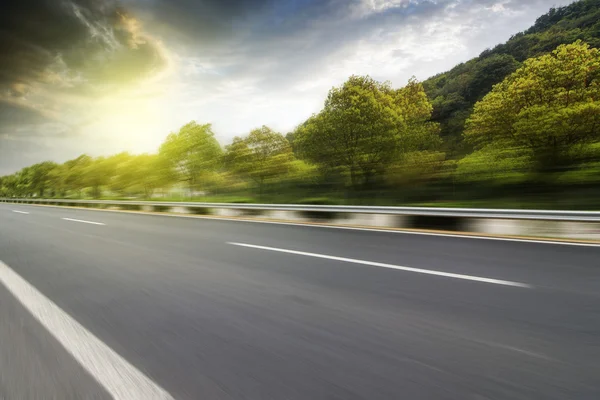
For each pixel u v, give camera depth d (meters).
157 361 2.50
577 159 28.91
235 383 2.19
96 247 7.52
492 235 7.43
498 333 2.80
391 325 3.02
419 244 6.66
